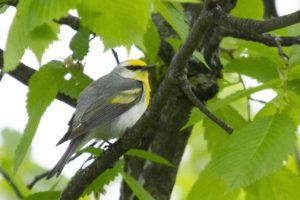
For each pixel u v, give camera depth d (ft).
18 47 19.65
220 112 39.65
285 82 31.24
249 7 37.93
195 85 41.91
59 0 19.80
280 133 26.50
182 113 43.55
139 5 20.11
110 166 34.01
